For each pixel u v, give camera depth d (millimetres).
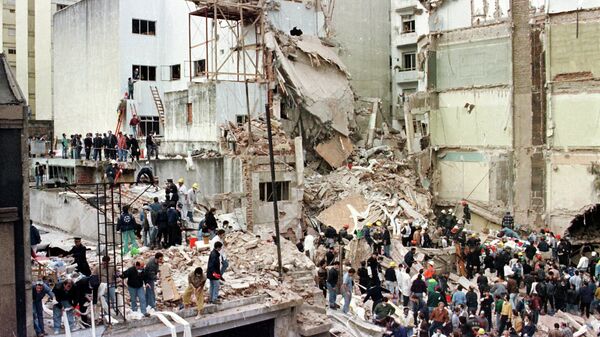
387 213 35594
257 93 39406
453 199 43688
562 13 38406
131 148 36469
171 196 28172
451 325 22891
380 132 48344
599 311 27844
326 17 46438
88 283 19234
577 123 38250
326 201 37750
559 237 34688
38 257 24984
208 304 20484
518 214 40312
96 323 18953
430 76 44281
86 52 51188
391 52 54938
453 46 43375
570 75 38375
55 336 18188
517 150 40469
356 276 29422
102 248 26281
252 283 22250
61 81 55469
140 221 27672
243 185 34219
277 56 40250
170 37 48406
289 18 43969
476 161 42375
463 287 27047
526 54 40031
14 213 17875
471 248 31062
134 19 47406
